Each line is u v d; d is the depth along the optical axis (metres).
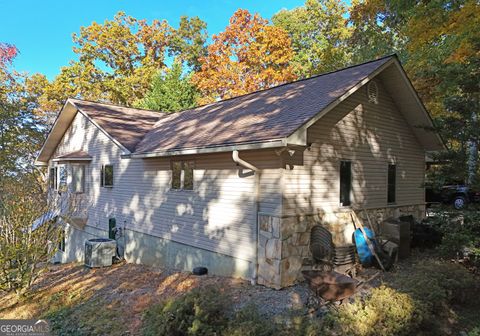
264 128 6.98
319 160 7.60
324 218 7.62
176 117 13.80
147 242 10.65
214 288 5.29
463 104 7.21
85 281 9.20
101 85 28.42
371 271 7.61
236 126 8.09
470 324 5.27
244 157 7.55
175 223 9.54
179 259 9.34
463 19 9.98
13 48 19.47
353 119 8.57
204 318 4.49
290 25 30.14
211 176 8.37
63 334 5.97
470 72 7.39
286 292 6.48
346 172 8.38
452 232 7.05
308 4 29.73
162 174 10.15
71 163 14.23
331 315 4.47
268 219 6.96
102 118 13.63
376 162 9.26
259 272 7.09
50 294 8.34
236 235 7.65
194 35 32.91
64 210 13.83
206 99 24.19
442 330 4.98
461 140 7.26
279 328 4.25
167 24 31.39
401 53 15.79
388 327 4.32
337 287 5.03
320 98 7.56
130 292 7.69
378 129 9.34
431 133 10.22
